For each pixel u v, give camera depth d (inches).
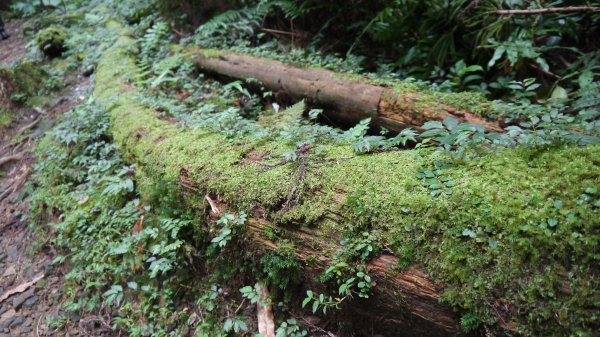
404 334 84.3
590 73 139.3
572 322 62.1
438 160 89.0
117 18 300.7
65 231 144.5
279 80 176.6
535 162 79.6
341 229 86.0
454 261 72.0
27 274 147.7
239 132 128.9
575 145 82.2
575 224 65.7
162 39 250.2
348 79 157.5
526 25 163.6
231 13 234.8
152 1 286.8
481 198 75.1
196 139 130.4
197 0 254.8
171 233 119.6
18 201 175.8
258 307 103.3
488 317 68.1
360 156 100.3
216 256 113.5
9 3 408.8
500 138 90.5
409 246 77.3
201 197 112.1
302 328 97.0
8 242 163.3
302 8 219.9
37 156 191.6
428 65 179.6
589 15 157.2
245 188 101.9
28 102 231.8
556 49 165.6
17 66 241.4
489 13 161.3
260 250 98.8
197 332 107.2
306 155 104.7
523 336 65.3
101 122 175.5
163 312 115.6
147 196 132.0
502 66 158.2
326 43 224.4
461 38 179.9
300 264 92.3
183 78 201.8
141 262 124.6
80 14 339.9
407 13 188.5
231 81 200.4
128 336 117.4
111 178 143.9
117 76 214.5
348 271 83.6
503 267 68.1
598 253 62.9
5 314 134.0
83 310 128.6
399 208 80.7
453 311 72.4
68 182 165.8
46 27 330.3
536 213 69.3
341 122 163.6
